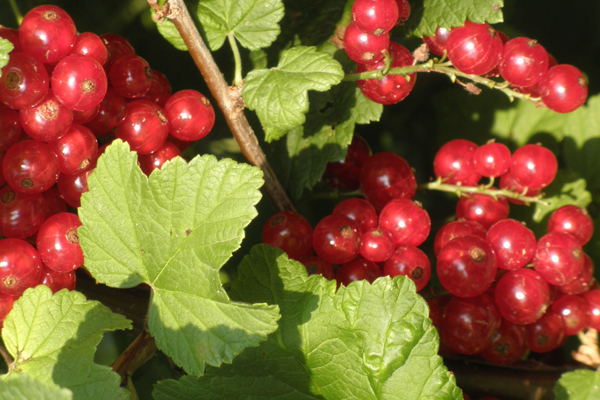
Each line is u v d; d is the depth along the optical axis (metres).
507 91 0.25
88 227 0.22
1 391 0.20
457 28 0.24
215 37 0.24
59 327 0.22
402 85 0.25
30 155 0.22
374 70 0.24
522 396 0.25
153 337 0.22
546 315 0.25
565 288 0.25
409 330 0.22
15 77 0.22
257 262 0.23
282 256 0.23
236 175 0.22
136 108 0.23
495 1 0.24
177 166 0.22
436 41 0.25
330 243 0.24
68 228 0.23
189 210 0.22
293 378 0.23
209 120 0.24
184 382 0.22
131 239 0.22
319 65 0.23
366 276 0.24
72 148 0.23
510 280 0.25
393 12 0.23
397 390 0.22
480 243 0.24
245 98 0.24
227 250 0.22
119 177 0.22
